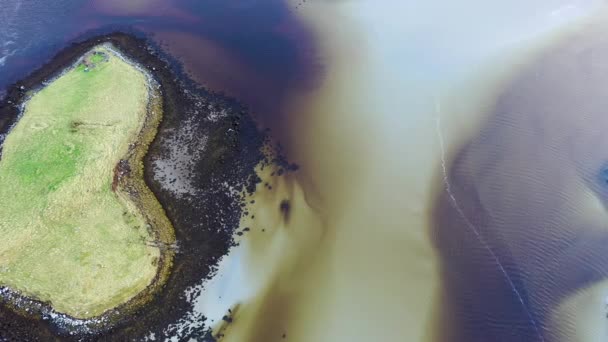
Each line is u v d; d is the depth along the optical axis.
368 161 38.19
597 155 37.03
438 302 29.70
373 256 32.12
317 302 29.84
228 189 35.72
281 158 38.31
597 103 40.91
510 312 29.02
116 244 30.88
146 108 40.81
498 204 34.59
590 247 31.75
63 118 38.28
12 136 37.03
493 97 42.25
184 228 32.94
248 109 42.25
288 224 33.84
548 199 34.59
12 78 43.81
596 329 28.06
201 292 29.94
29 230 30.81
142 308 28.77
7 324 27.72
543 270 30.83
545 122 39.78
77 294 28.52
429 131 40.09
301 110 42.38
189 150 38.06
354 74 45.66
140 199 34.06
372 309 29.48
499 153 37.88
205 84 44.47
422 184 36.38
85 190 33.28
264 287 30.52
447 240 32.84
